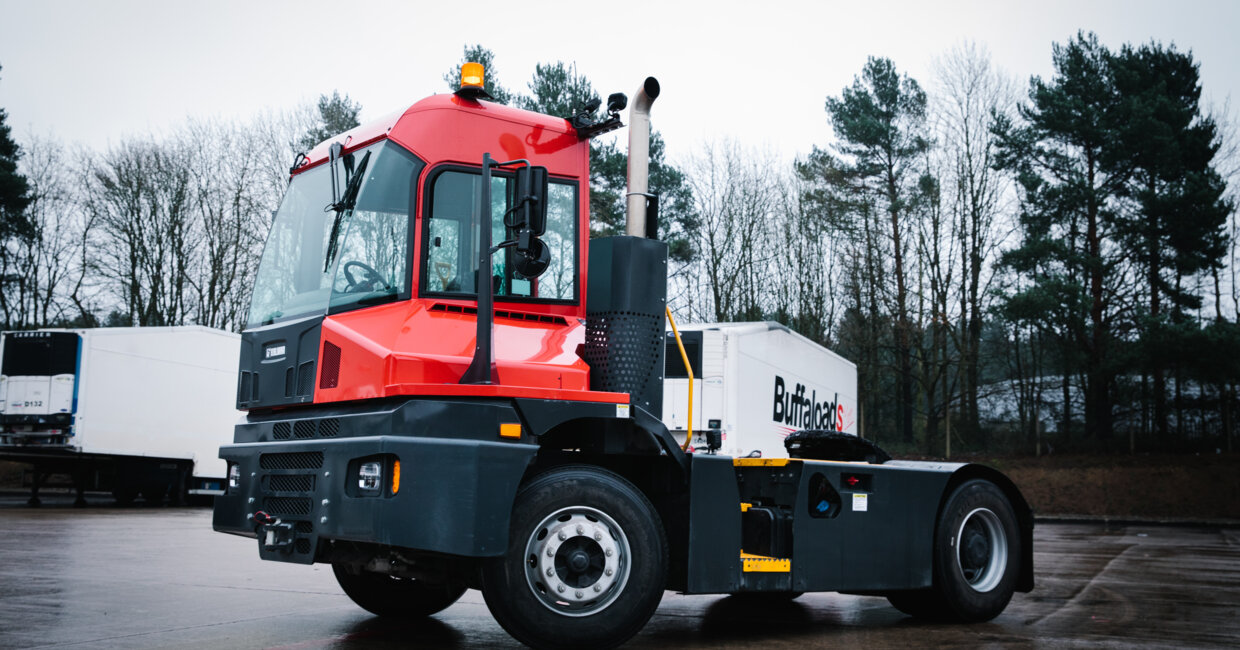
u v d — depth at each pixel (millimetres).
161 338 22906
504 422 5371
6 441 20906
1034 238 39469
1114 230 41000
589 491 5562
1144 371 37719
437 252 5859
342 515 5340
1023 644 6598
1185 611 8555
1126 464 37438
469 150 6078
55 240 42312
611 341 5945
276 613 7340
